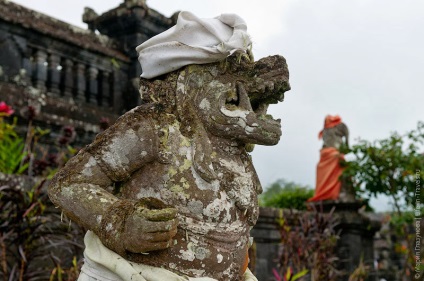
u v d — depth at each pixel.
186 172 1.93
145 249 1.77
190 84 2.04
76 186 1.90
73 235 4.10
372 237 8.51
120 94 8.33
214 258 1.92
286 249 5.51
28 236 3.75
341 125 8.64
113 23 8.55
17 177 4.33
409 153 7.83
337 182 8.27
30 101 6.83
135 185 1.96
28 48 7.30
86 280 1.94
